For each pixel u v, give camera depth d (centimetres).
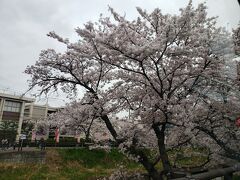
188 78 862
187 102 812
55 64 946
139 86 887
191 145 954
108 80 980
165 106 763
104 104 870
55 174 2111
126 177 997
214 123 887
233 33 816
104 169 2309
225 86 871
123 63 834
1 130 3531
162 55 754
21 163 2252
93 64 981
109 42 730
